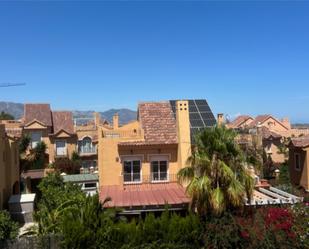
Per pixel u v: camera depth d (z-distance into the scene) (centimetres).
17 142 4641
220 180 2514
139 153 3484
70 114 6569
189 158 2598
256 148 3934
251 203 2812
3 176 3731
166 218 2533
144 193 3216
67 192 3500
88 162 6353
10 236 2545
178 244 2464
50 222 2595
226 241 2409
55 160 5975
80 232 2353
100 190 3353
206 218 2538
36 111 6350
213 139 2531
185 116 3441
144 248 2406
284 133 8006
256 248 2403
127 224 2497
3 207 3703
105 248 2372
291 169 4516
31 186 5397
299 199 2892
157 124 3684
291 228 2427
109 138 3488
